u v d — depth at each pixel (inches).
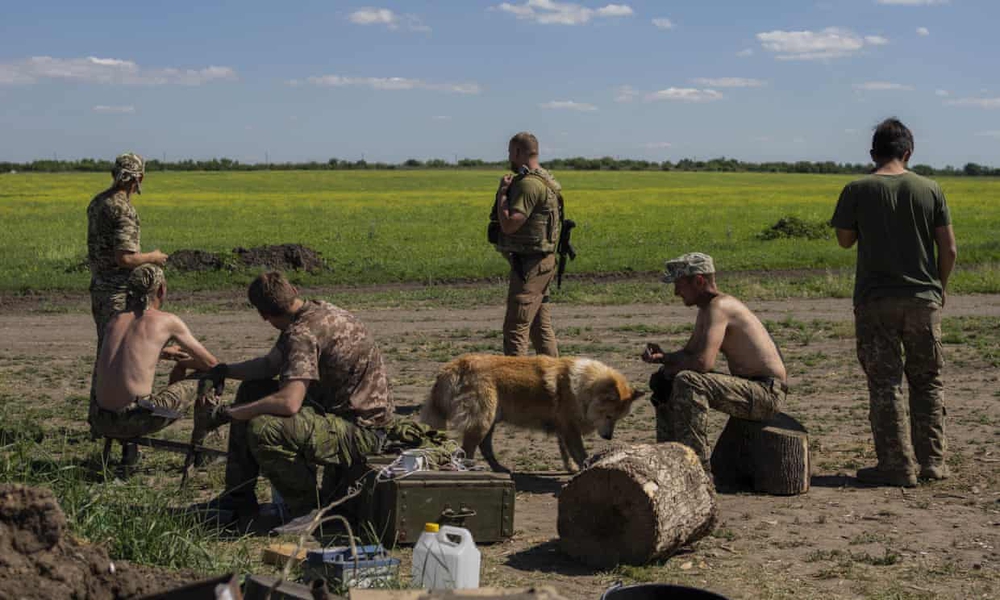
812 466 281.6
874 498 247.1
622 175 4215.1
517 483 267.1
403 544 204.2
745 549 206.5
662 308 664.4
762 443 251.4
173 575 165.0
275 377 234.1
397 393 386.9
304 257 890.1
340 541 207.3
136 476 253.9
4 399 364.8
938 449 263.4
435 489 205.8
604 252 1042.1
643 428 332.2
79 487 202.2
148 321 252.5
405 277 853.8
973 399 372.5
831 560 198.5
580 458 268.1
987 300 706.2
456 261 954.7
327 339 222.5
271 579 151.3
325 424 217.9
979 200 2116.1
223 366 226.4
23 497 136.5
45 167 4606.3
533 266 323.9
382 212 1845.5
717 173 4717.0
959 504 240.8
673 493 196.5
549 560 201.2
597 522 197.9
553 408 263.6
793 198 2311.8
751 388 248.8
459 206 2037.4
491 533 210.8
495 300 711.1
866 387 401.7
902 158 266.8
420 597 118.2
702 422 245.9
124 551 179.9
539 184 318.3
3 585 128.5
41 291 756.0
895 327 258.2
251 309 666.8
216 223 1556.3
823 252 1015.0
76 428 318.0
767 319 604.4
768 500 246.4
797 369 444.8
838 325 567.2
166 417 246.1
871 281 260.7
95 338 540.4
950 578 187.6
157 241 1203.9
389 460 219.6
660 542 192.9
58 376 420.5
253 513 229.9
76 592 134.7
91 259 277.7
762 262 944.3
